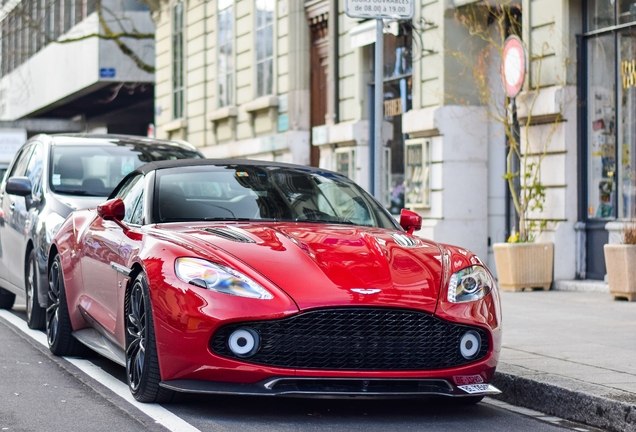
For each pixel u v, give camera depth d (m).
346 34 20.09
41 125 56.44
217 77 27.41
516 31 15.92
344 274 5.99
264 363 5.79
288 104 22.72
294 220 7.20
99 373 7.58
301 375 5.78
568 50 14.06
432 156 16.55
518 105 14.80
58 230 8.96
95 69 40.91
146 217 7.08
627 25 13.44
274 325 5.77
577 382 6.70
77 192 10.39
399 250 6.44
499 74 16.22
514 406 6.91
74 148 10.97
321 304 5.77
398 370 5.91
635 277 12.45
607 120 13.83
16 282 11.05
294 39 22.47
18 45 55.66
